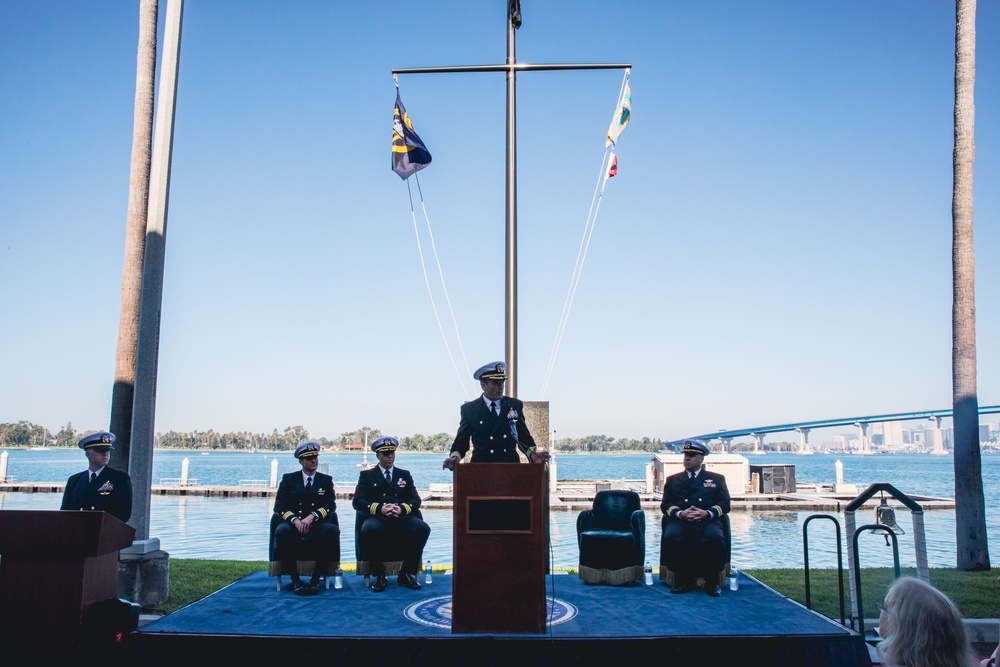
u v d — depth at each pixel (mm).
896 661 4031
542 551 6262
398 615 6949
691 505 8438
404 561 8359
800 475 89562
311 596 7883
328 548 8203
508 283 10047
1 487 43438
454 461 7035
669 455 35938
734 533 25469
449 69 10695
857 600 7434
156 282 10500
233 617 6863
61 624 6148
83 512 6188
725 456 36562
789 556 20062
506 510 6301
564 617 6859
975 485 13320
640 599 7699
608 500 8992
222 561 13992
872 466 129750
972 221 13875
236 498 40406
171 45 11086
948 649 3908
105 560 6543
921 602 4016
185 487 42406
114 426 11469
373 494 8570
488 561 6262
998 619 8867
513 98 10617
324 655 6078
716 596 7832
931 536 24000
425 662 6035
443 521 28328
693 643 6117
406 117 11633
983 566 13133
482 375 7711
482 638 6070
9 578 6195
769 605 7402
